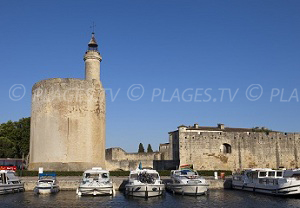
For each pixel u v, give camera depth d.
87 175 36.62
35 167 49.84
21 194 36.66
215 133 58.59
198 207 29.39
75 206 29.20
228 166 58.19
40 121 51.12
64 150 49.16
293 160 60.34
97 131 52.22
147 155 71.06
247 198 35.00
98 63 55.84
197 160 57.31
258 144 59.66
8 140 66.12
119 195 36.25
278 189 36.12
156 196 34.91
